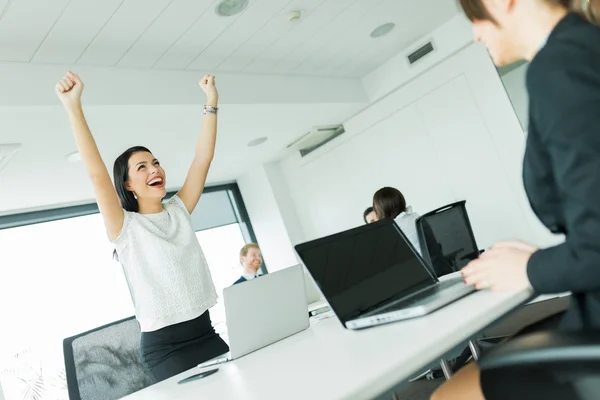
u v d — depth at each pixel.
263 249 7.28
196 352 1.64
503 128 4.98
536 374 0.60
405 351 0.76
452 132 5.36
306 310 1.57
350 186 6.43
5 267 5.14
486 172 5.15
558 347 0.53
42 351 5.04
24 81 3.33
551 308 3.83
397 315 1.02
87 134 1.77
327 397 0.67
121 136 4.36
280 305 1.49
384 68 5.74
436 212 3.17
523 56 0.78
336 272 1.22
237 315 1.39
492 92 5.01
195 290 1.72
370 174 6.18
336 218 6.68
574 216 0.61
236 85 4.62
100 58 3.67
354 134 6.27
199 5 3.44
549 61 0.62
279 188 7.10
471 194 5.29
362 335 1.03
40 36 3.18
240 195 7.46
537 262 0.74
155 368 1.59
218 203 7.23
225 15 3.67
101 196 1.71
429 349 0.75
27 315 5.09
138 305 1.68
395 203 3.36
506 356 0.57
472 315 0.83
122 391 1.94
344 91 5.69
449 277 1.41
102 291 5.63
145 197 1.88
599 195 0.56
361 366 0.76
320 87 5.44
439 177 5.52
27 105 3.28
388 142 5.94
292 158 7.09
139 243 1.71
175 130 4.67
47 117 3.52
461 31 5.05
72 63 3.60
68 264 5.53
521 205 4.95
